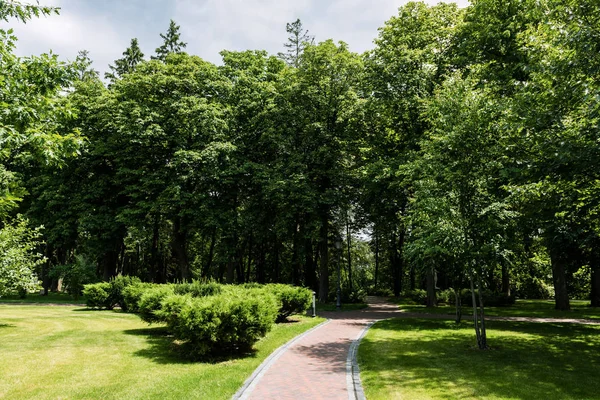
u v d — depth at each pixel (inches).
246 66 1197.1
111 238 1099.3
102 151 1058.1
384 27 981.8
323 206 1016.2
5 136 333.4
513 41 659.4
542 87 394.0
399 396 272.4
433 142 465.1
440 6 986.7
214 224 983.6
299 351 423.8
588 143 331.6
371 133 1018.7
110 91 1208.2
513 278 1471.5
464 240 428.1
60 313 732.0
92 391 274.7
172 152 1068.5
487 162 425.7
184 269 1099.3
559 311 863.1
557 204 421.4
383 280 2079.2
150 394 269.1
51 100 422.0
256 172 1006.4
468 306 1059.9
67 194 1114.7
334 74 1038.4
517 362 373.7
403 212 997.2
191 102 1026.1
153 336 494.9
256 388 288.5
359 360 381.4
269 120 1037.2
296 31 1611.7
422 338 507.2
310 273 1215.6
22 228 551.8
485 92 480.1
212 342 386.6
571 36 347.6
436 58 908.6
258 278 1373.0
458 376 323.6
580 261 713.6
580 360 383.6
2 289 514.9
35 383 291.6
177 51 1439.5
